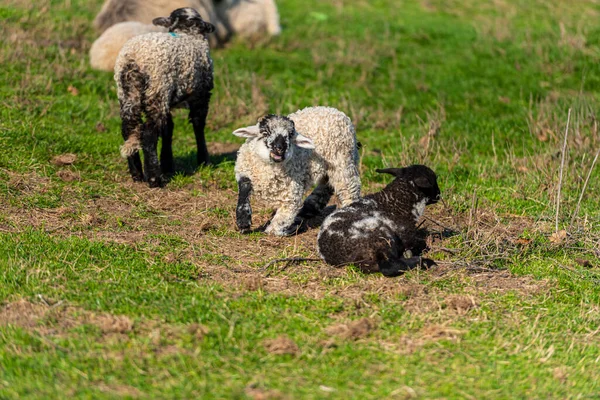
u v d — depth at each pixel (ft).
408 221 37.04
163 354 26.73
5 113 54.03
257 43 82.28
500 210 46.11
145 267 34.42
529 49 82.02
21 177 44.93
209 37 78.69
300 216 42.98
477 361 27.71
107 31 68.33
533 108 68.33
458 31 89.61
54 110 57.31
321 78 72.90
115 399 23.72
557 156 55.36
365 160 54.65
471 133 62.64
